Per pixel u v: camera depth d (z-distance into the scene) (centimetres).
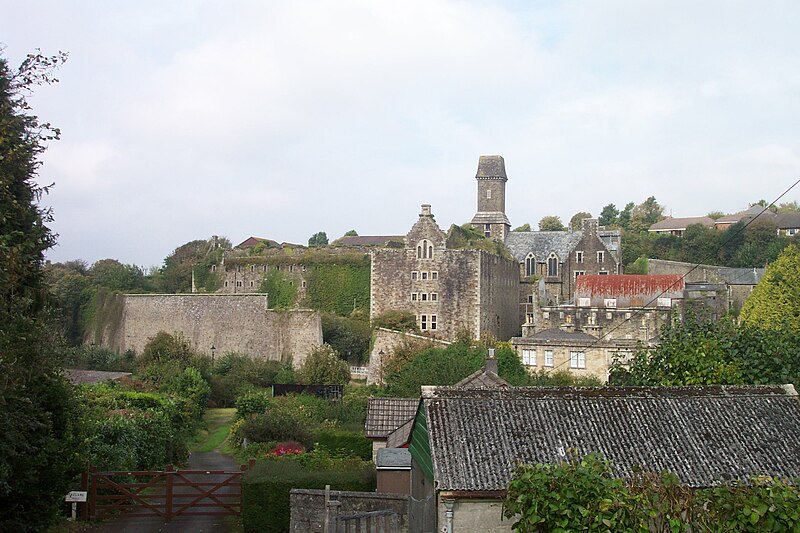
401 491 3244
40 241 2548
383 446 4156
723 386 2766
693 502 1967
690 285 9688
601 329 8444
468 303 9044
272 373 8225
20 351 2272
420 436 2825
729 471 2397
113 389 5488
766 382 3191
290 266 9844
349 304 9625
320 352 7988
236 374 8050
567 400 2662
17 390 2266
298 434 5162
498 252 9988
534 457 2423
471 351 6769
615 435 2528
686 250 13100
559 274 11075
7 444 2191
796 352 3228
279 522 3155
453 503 2300
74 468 3081
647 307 8531
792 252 8306
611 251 11294
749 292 10275
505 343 8250
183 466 4731
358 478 3306
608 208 17175
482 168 11788
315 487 3247
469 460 2403
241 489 3328
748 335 3409
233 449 5422
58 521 3044
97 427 3731
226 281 10069
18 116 2500
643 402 2672
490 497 2300
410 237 9250
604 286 9294
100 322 10000
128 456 3822
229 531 3150
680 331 3634
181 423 5753
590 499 1981
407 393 6075
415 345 7856
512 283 10544
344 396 6856
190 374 7181
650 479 2059
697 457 2450
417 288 9181
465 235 9850
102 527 3138
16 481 2439
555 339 7638
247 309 9050
